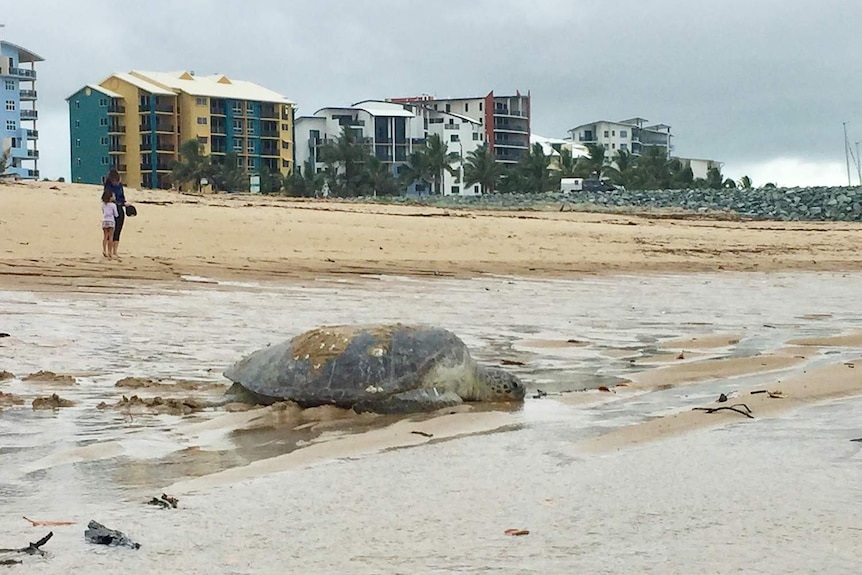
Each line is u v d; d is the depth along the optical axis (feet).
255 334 40.27
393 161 409.90
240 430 23.82
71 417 24.95
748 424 22.54
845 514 15.07
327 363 26.71
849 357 34.45
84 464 20.13
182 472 19.44
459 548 14.01
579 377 31.58
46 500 17.25
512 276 73.20
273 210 117.50
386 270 71.36
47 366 32.24
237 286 58.34
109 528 15.20
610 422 23.84
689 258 97.81
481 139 438.81
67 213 94.07
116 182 69.77
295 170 372.79
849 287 70.54
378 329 27.71
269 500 16.98
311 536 14.76
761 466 18.40
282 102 369.30
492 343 39.65
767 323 47.19
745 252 106.73
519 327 44.86
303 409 26.27
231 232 89.92
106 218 68.64
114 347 36.37
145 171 351.87
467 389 27.20
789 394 25.85
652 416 24.40
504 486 17.69
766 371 31.71
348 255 81.00
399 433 22.99
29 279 55.67
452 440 22.29
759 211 188.44
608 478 17.99
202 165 324.60
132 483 18.52
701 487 17.02
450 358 26.99
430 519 15.61
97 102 350.64
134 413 25.58
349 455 20.84
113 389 28.81
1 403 26.43
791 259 100.37
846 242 122.21
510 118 460.96
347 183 354.13
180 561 13.62
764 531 14.35
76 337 38.27
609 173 379.14
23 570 13.28
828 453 19.29
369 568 13.24
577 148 489.26
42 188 120.57
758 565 12.87
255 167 363.97
